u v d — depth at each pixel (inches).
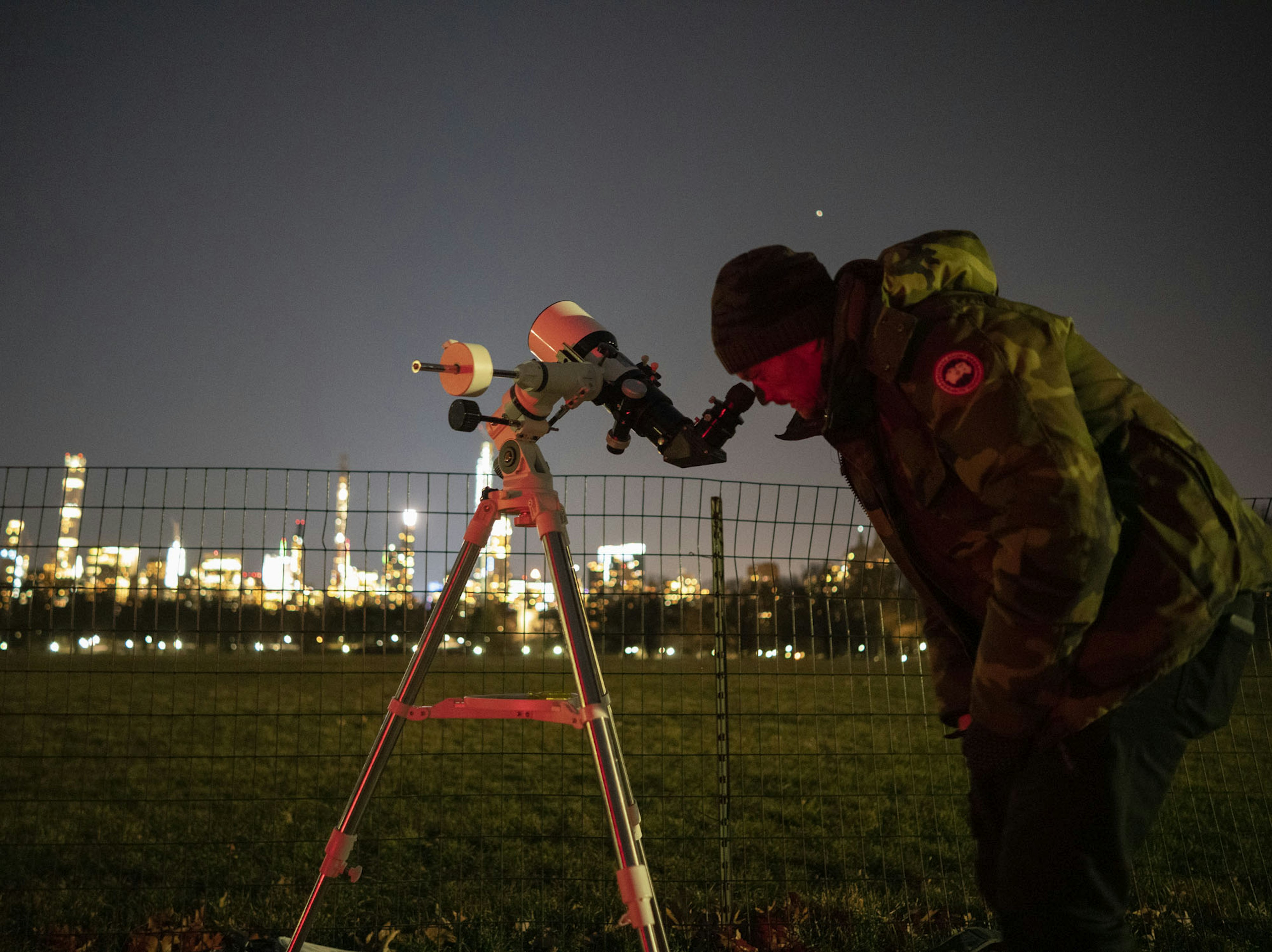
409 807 187.0
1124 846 51.0
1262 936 123.0
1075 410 48.1
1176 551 49.3
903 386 51.8
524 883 137.3
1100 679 49.3
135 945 113.2
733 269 60.8
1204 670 52.4
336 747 248.7
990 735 51.0
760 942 119.2
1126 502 50.6
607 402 80.6
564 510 78.8
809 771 216.1
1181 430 53.2
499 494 79.5
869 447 56.7
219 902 127.7
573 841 163.6
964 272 56.1
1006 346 48.5
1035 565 46.7
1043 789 50.9
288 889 134.4
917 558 58.4
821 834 170.6
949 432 49.4
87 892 131.3
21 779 191.8
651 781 209.0
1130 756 50.3
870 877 147.3
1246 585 52.4
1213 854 160.2
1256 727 183.5
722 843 130.1
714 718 154.3
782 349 59.7
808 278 59.3
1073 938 50.7
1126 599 49.6
